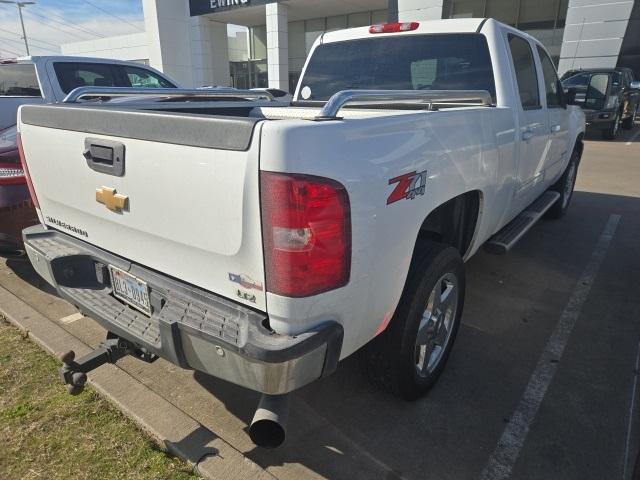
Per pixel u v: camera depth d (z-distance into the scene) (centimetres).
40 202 269
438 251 249
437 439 245
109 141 205
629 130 1670
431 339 272
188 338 188
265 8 2023
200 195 179
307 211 162
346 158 174
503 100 333
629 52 1538
